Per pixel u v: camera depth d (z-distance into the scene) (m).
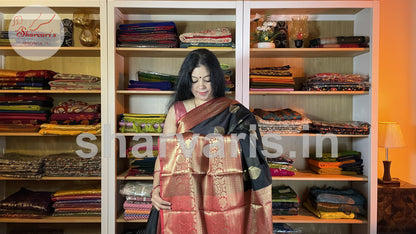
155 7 2.74
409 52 3.25
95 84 2.83
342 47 2.82
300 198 3.21
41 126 2.79
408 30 3.25
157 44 2.78
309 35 3.16
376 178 2.76
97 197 2.83
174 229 1.91
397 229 2.78
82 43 3.00
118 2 2.72
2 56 3.12
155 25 2.80
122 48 2.75
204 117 1.97
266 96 3.19
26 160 2.83
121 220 2.76
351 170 2.93
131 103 3.14
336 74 2.81
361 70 2.97
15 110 2.81
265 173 1.90
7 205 2.79
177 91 2.09
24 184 3.16
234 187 1.89
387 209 2.78
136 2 2.73
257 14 2.80
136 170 2.80
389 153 3.28
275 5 2.74
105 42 2.72
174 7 2.74
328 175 2.89
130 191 2.75
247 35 2.72
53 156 2.94
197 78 2.00
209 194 1.90
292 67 3.17
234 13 3.02
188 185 1.91
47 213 2.81
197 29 3.12
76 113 2.82
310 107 3.19
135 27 2.79
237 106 2.00
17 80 2.80
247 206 1.94
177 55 3.04
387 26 3.25
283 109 3.05
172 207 1.92
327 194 2.88
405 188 2.78
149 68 3.13
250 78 2.83
